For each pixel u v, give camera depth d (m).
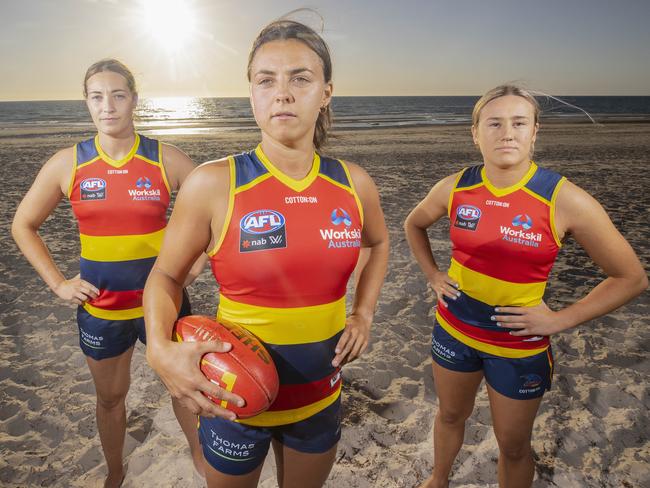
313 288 1.41
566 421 3.10
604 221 1.79
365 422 3.14
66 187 2.24
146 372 3.79
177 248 1.40
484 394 3.46
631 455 2.78
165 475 2.66
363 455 2.82
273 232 1.35
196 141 23.58
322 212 1.40
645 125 37.72
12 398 3.43
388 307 5.03
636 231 7.56
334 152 18.56
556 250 1.91
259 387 1.31
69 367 3.87
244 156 1.42
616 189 10.99
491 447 2.87
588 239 1.82
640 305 4.86
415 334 4.45
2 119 50.12
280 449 1.58
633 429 3.01
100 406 2.39
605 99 136.50
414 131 31.97
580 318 1.85
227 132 31.00
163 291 1.37
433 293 5.40
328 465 1.63
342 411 3.25
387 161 16.05
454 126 38.06
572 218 1.82
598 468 2.68
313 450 1.56
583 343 4.13
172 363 1.22
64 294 2.21
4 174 13.07
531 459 2.11
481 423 3.11
